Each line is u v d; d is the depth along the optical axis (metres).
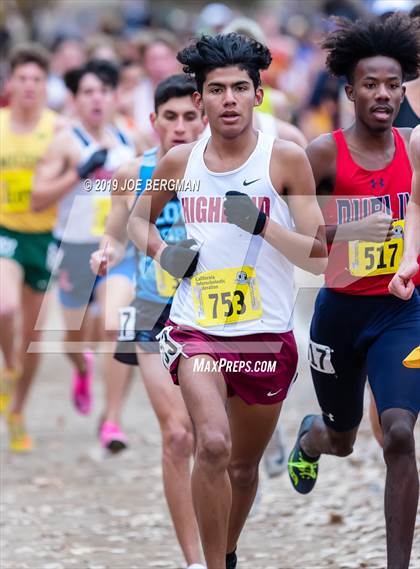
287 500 14.15
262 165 9.63
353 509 13.59
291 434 17.23
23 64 17.25
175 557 12.29
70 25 52.44
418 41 10.30
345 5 28.69
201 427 9.25
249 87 9.63
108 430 16.28
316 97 27.42
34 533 13.16
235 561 10.91
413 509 9.36
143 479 15.41
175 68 24.00
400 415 9.62
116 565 12.02
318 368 10.88
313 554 12.12
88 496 14.65
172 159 9.94
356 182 10.29
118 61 24.47
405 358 9.95
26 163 17.16
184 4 63.31
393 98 10.27
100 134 17.06
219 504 9.20
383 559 11.71
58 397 20.94
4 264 17.03
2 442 17.86
